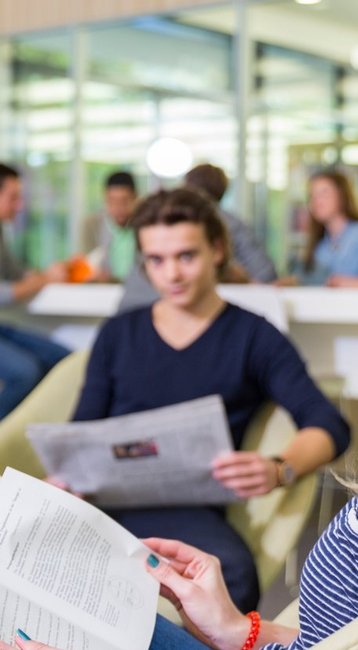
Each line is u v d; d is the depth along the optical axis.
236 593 2.24
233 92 7.74
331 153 7.53
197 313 2.55
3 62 8.76
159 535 2.37
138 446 2.32
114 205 6.51
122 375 2.58
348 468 1.24
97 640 1.29
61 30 8.37
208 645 1.54
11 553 1.32
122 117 8.26
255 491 2.31
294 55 7.58
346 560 1.21
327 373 4.30
